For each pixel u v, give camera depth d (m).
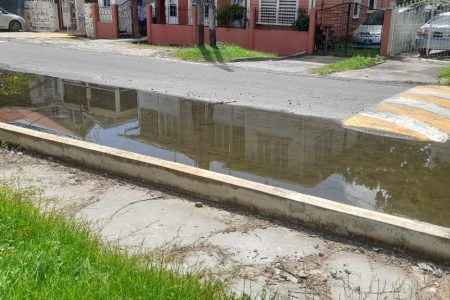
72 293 2.70
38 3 27.33
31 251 3.13
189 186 4.75
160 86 11.27
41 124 8.32
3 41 21.05
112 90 10.95
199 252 3.72
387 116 8.35
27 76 12.59
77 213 4.35
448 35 15.38
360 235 3.90
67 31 26.66
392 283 3.35
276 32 18.61
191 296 2.85
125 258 3.29
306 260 3.64
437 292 3.25
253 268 3.51
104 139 7.46
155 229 4.09
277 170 6.12
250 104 9.45
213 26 17.12
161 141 7.34
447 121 8.13
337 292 3.23
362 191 5.47
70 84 11.60
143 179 5.08
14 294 2.66
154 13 23.84
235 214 4.40
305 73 13.19
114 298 2.71
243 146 7.06
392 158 6.50
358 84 11.48
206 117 8.62
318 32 18.41
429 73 12.84
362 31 19.03
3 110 9.27
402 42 16.42
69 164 5.65
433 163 6.32
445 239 3.53
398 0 27.12
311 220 4.10
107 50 18.25
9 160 5.77
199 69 13.86
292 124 8.09
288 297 3.15
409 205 5.11
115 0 24.19
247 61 15.69
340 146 6.98
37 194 4.74
